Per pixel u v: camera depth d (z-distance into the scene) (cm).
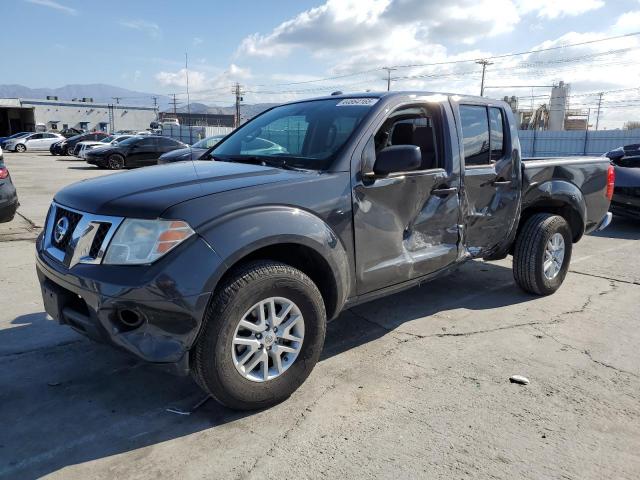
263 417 298
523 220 519
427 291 529
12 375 343
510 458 262
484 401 316
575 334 421
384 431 284
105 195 294
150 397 319
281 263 299
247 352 289
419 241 388
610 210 909
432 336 414
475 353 384
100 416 298
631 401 318
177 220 266
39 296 493
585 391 329
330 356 377
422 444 273
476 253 446
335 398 318
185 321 263
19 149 3875
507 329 430
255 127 429
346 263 331
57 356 371
